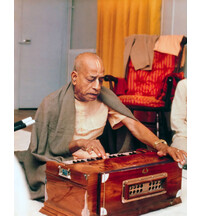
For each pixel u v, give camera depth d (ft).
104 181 5.02
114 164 5.58
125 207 5.39
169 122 9.11
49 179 5.55
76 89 6.43
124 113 6.93
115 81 9.50
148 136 6.86
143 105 8.80
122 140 7.25
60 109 6.35
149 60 9.96
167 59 10.01
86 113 6.65
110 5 9.11
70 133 6.37
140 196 5.58
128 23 9.58
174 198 6.27
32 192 6.06
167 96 8.90
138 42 9.98
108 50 9.36
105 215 5.10
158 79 9.95
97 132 6.90
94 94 6.45
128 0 9.54
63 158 6.25
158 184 5.96
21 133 7.10
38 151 6.25
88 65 6.29
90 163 5.57
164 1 10.00
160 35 10.16
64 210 5.29
